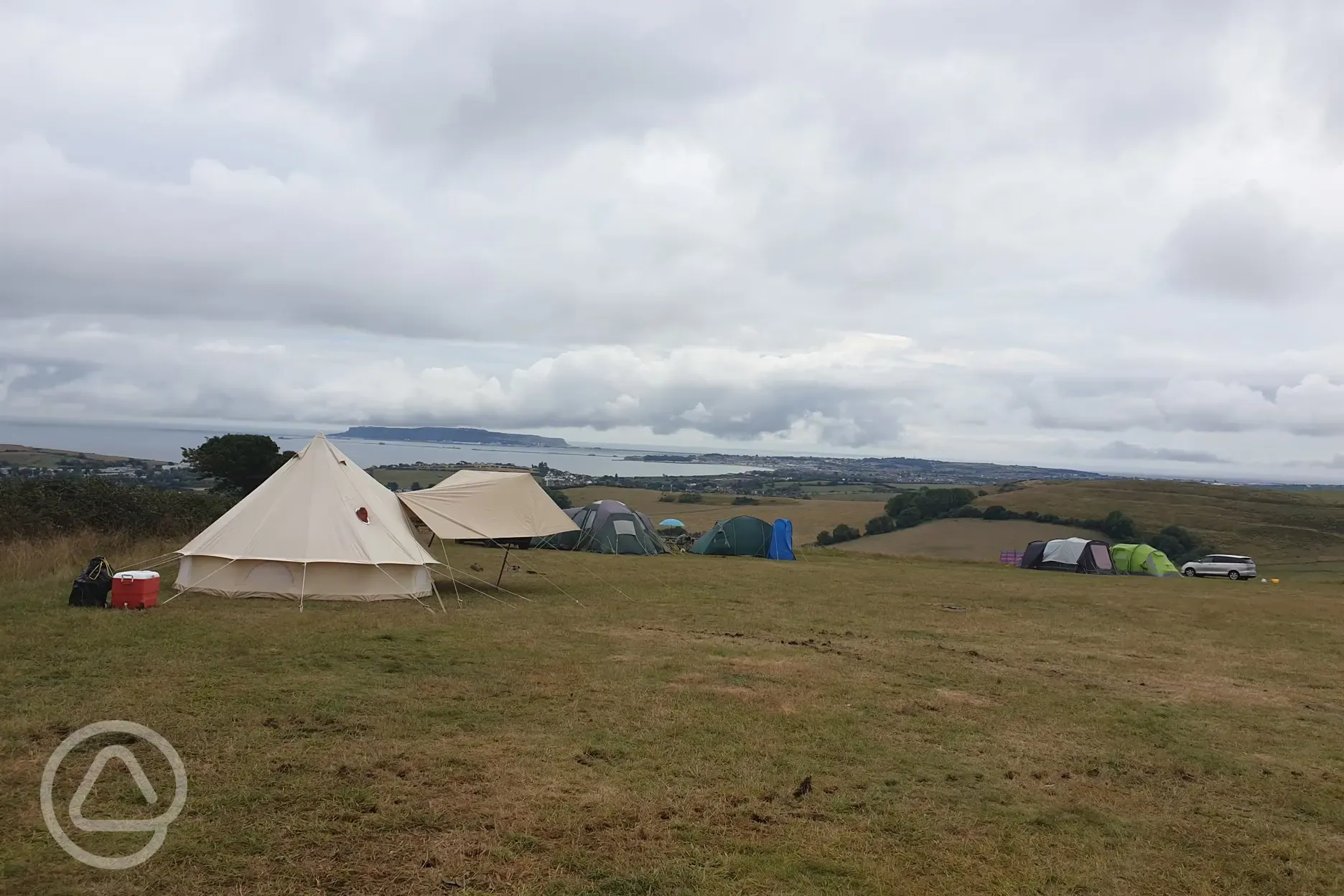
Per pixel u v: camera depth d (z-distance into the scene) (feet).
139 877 13.52
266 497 43.55
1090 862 16.35
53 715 20.84
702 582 61.31
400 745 20.40
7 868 13.47
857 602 53.83
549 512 50.60
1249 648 44.83
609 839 16.01
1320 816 19.75
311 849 14.83
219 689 24.20
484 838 15.67
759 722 24.38
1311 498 236.84
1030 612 54.60
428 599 45.09
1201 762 23.30
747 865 15.28
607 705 25.17
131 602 36.32
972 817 18.26
